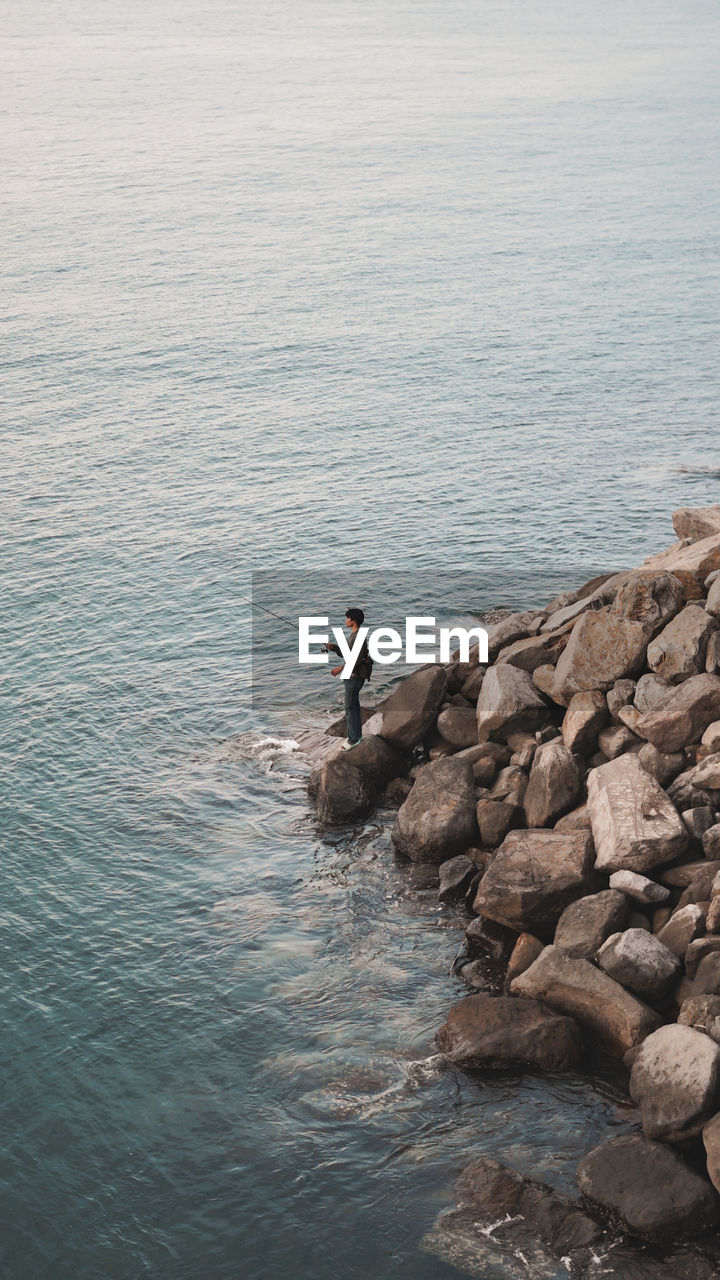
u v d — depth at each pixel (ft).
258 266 310.86
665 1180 40.40
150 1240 41.57
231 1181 43.86
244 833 68.90
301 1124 46.47
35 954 57.67
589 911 51.60
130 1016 53.16
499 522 134.72
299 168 459.73
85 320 252.62
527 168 465.88
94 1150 45.62
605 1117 45.27
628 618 64.18
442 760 67.15
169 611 106.73
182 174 442.09
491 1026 48.98
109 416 184.85
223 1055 50.55
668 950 48.96
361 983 54.85
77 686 89.66
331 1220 41.88
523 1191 41.81
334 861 65.62
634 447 166.50
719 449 164.76
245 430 177.78
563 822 58.44
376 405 193.06
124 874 64.59
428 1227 41.24
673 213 378.94
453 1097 47.11
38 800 72.43
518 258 320.91
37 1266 40.73
